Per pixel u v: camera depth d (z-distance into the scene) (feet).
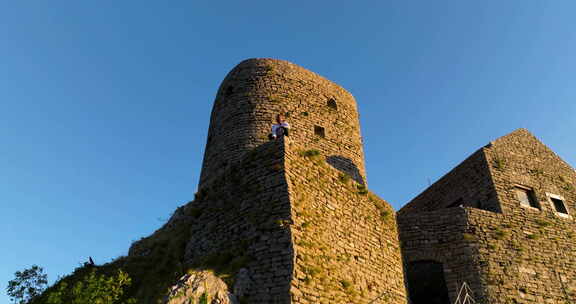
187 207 74.23
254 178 49.73
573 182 81.30
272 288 39.50
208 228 51.03
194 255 50.06
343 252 47.24
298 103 79.92
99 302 43.96
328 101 85.51
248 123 75.20
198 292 39.01
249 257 43.06
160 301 40.06
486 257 62.18
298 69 85.71
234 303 39.01
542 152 82.94
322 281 41.55
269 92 79.71
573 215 75.25
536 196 74.74
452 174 82.79
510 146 80.28
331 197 50.90
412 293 76.13
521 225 68.54
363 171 79.61
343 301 42.45
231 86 83.76
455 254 63.26
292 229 42.60
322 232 46.06
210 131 82.74
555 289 62.23
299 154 51.16
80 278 63.10
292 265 39.99
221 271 43.04
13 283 56.18
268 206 45.88
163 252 57.31
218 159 73.51
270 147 51.26
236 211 48.88
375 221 55.52
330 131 79.25
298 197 46.21
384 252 53.52
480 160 77.00
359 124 87.76
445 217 67.10
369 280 48.21
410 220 67.92
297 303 38.01
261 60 85.51
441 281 73.20
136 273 55.52
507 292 59.16
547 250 66.90
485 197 73.31
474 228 65.26
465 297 56.80
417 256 64.23
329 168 53.93
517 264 62.90
